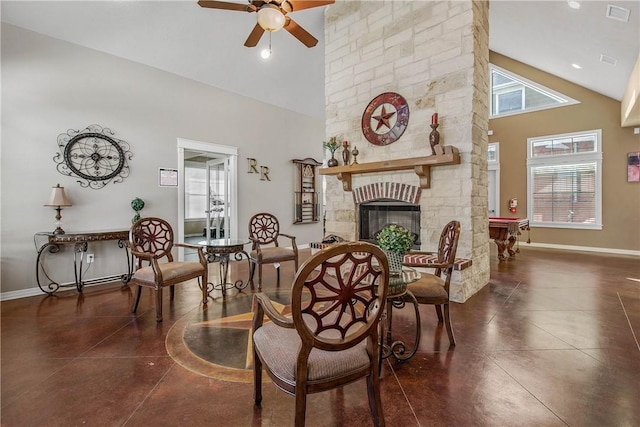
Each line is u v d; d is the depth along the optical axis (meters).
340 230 4.51
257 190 5.89
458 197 3.32
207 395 1.66
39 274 3.55
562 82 6.35
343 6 4.38
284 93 5.98
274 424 1.45
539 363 1.94
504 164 7.09
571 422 1.42
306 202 6.79
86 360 2.02
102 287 3.79
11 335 2.41
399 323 2.61
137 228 3.14
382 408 1.47
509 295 3.31
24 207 3.43
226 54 4.70
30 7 3.24
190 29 4.11
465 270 3.16
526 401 1.58
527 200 6.82
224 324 2.61
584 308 2.90
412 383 1.75
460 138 3.29
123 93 4.16
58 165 3.64
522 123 6.85
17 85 3.36
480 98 3.45
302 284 1.13
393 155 3.88
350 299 1.29
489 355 2.05
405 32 3.73
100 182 3.97
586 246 6.19
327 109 4.63
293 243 4.04
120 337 2.37
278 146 6.25
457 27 3.30
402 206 3.94
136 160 4.30
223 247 3.33
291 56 5.18
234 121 5.49
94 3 3.40
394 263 1.92
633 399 1.58
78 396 1.65
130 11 3.61
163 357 2.06
